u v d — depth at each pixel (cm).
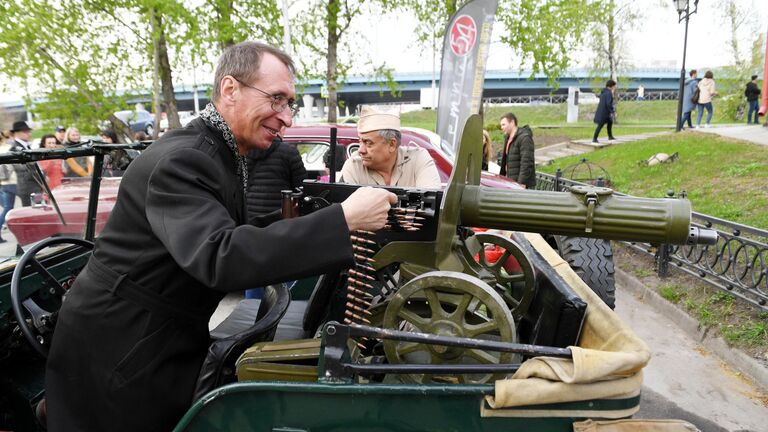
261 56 160
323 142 535
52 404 164
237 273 135
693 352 400
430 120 3550
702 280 468
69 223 270
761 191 682
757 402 334
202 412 152
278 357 175
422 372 150
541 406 146
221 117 162
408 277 202
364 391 147
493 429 148
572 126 2183
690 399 340
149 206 147
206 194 148
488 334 214
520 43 1040
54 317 222
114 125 870
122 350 158
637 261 573
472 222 214
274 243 138
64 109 837
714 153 982
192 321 166
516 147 740
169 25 786
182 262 138
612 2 1562
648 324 451
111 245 159
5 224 242
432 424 149
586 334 187
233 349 178
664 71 4278
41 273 236
